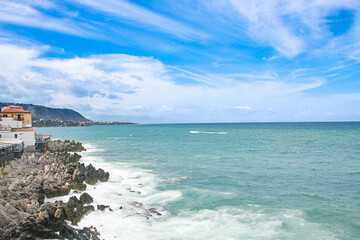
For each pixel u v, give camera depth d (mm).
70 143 71875
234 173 39375
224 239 18688
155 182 33938
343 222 21516
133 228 20266
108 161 50844
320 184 33125
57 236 17781
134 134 154375
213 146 77812
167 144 85812
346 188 31250
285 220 21906
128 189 30609
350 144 79062
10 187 24328
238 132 157250
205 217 22641
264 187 31812
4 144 40594
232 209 24453
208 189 30844
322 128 197250
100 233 19188
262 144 82375
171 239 18641
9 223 17297
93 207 22641
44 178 28375
